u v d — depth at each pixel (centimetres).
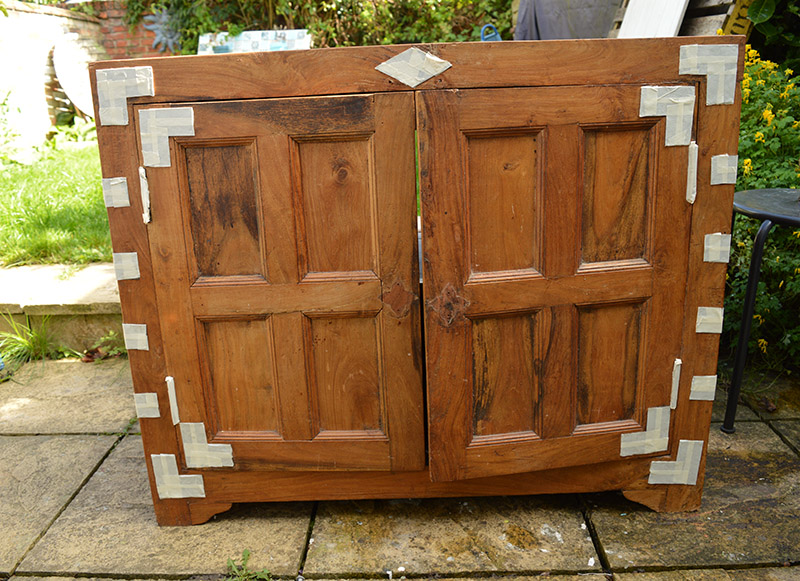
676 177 169
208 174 167
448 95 158
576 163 165
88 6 771
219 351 179
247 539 186
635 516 193
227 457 185
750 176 304
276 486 191
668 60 162
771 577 167
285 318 174
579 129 164
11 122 655
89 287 327
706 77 163
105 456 231
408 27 707
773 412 248
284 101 160
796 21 400
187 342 177
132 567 176
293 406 181
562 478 192
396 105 160
